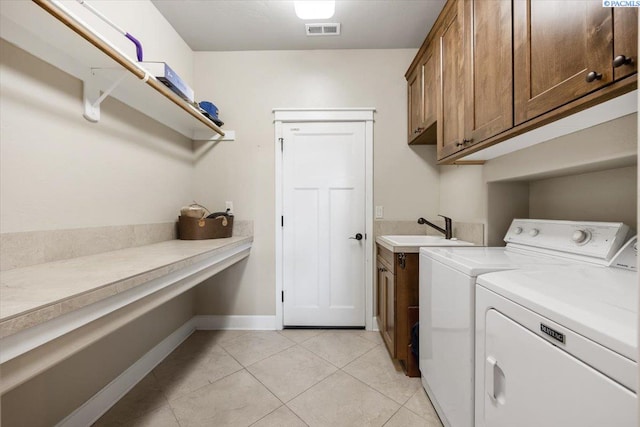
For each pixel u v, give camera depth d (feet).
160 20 6.33
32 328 2.01
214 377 5.50
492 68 3.85
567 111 2.75
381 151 7.87
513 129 3.45
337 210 7.94
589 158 3.29
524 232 4.59
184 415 4.44
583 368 1.73
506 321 2.48
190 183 7.73
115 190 4.88
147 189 5.80
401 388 5.14
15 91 3.28
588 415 1.69
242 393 5.00
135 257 4.06
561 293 2.24
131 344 5.24
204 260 4.80
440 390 4.07
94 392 4.37
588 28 2.44
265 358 6.23
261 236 7.92
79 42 3.54
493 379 2.66
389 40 7.38
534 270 3.04
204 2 6.00
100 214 4.55
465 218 6.37
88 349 4.28
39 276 2.87
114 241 4.82
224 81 7.89
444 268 3.93
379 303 7.50
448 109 5.26
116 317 2.89
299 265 7.97
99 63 4.06
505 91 3.57
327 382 5.33
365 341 7.09
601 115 2.87
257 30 6.96
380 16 6.40
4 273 3.01
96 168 4.46
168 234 6.51
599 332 1.65
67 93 3.92
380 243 7.03
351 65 7.82
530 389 2.16
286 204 7.91
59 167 3.83
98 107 4.39
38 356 2.10
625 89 2.21
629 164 3.41
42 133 3.60
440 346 4.07
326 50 7.83
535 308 2.14
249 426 4.23
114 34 4.96
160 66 4.60
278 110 7.80
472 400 3.13
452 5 5.06
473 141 4.36
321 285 7.96
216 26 6.80
